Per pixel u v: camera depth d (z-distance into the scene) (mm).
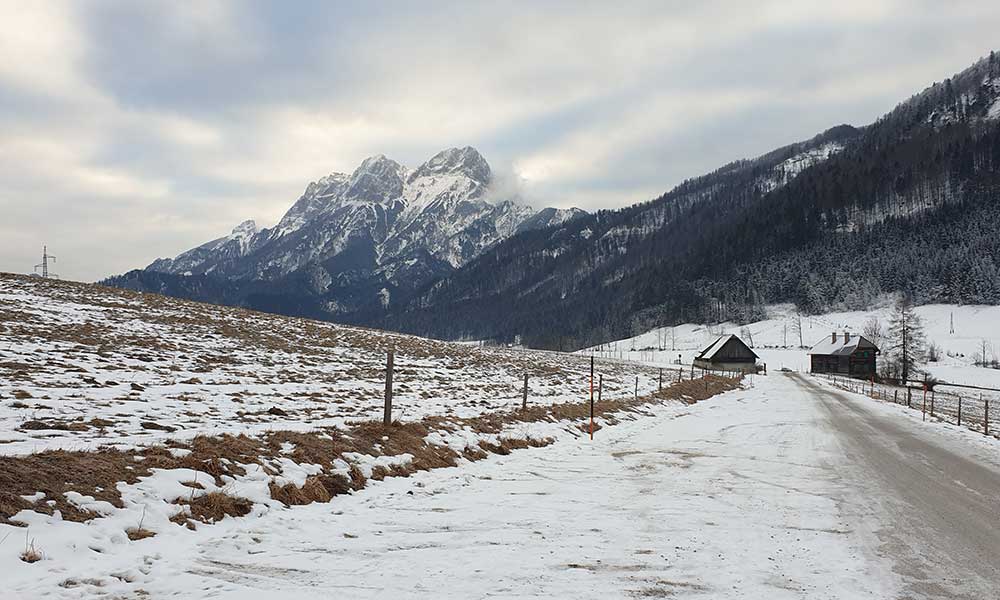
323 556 6855
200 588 5738
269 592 5691
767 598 5727
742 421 25250
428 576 6227
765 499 10250
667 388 39312
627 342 192000
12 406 13203
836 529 8312
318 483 9844
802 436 20047
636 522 8617
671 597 5715
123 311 39188
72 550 6191
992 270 168000
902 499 10375
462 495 10406
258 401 18797
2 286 39625
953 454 16656
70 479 7520
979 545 7602
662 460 14680
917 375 86500
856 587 6043
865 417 28391
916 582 6207
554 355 92625
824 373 106938
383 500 9805
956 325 148125
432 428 14977
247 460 9805
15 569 5598
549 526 8344
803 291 193375
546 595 5719
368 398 22406
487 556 6934
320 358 36031
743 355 103500
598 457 15078
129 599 5418
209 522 7820
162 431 12297
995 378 90250
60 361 21078
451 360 48312
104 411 13984
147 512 7449
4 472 7070
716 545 7480
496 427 17047
